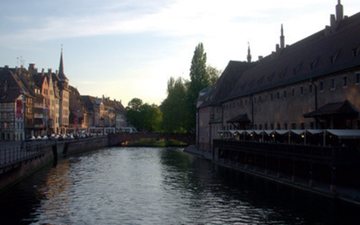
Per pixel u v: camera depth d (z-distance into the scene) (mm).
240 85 83000
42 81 132125
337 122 45375
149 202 39250
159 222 32062
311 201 37031
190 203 38562
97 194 43219
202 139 105312
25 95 113938
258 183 49062
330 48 51750
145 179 54156
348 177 38312
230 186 47562
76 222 31984
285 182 46594
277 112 61000
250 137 64312
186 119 120938
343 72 44688
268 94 64312
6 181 43625
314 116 46594
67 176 56188
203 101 105000
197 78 115500
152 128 192875
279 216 32656
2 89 112812
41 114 129000
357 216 31328
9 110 110375
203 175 57656
